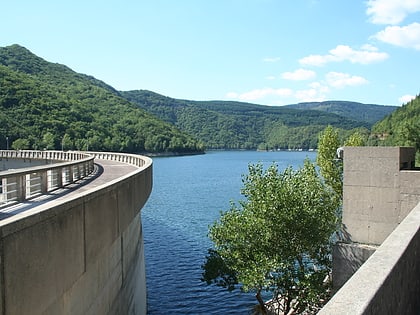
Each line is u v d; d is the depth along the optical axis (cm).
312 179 1892
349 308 289
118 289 1302
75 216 806
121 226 1212
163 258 3462
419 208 725
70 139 12388
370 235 1510
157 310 2472
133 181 1420
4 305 540
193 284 2878
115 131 16512
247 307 2509
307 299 1565
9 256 554
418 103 12381
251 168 1778
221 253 1686
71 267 785
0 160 5584
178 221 5012
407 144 7069
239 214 1745
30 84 14662
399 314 433
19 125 11675
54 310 727
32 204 1251
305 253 1741
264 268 1550
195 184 9294
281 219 1605
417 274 582
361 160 1520
